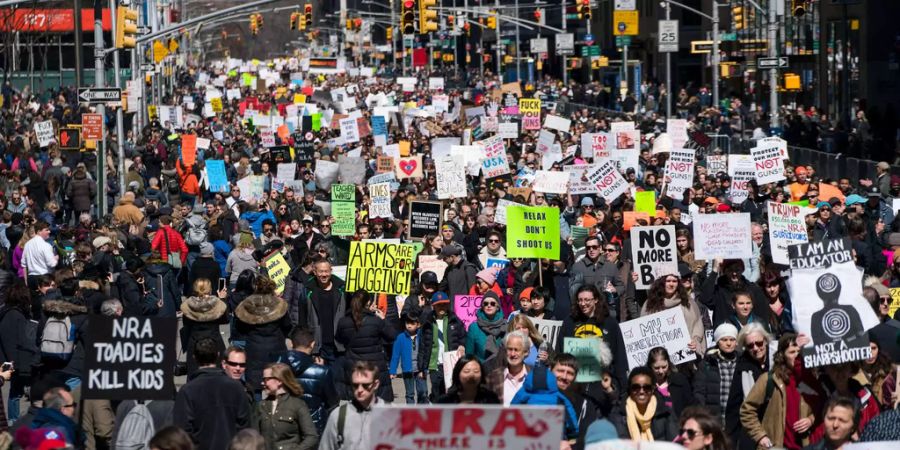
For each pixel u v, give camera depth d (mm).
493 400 17750
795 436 17922
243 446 14617
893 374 18156
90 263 31766
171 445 13914
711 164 55750
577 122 85250
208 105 107875
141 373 16234
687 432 15539
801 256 17812
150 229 42562
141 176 60000
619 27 98125
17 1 46844
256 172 58062
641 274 26938
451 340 25594
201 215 43750
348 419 16672
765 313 24672
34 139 68938
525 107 75062
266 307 23578
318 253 26578
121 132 58469
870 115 76000
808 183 44312
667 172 46188
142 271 30812
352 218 37438
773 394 18016
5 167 59938
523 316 21359
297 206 43844
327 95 142500
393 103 118812
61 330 24844
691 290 26875
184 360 31672
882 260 32938
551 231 28672
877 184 47250
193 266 33438
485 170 51625
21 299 25688
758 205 42594
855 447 13812
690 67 155750
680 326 22641
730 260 26797
